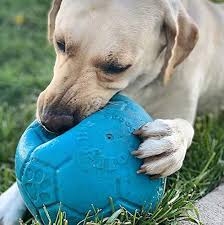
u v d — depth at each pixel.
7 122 0.91
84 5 0.63
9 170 0.79
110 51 0.62
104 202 0.56
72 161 0.55
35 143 0.58
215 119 0.92
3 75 1.08
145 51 0.66
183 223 0.63
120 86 0.65
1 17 1.28
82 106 0.62
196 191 0.72
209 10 0.84
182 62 0.72
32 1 1.34
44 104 0.61
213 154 0.76
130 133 0.57
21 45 1.18
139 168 0.56
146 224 0.59
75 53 0.62
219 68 0.85
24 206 0.67
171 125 0.61
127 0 0.64
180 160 0.60
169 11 0.67
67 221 0.56
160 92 0.75
